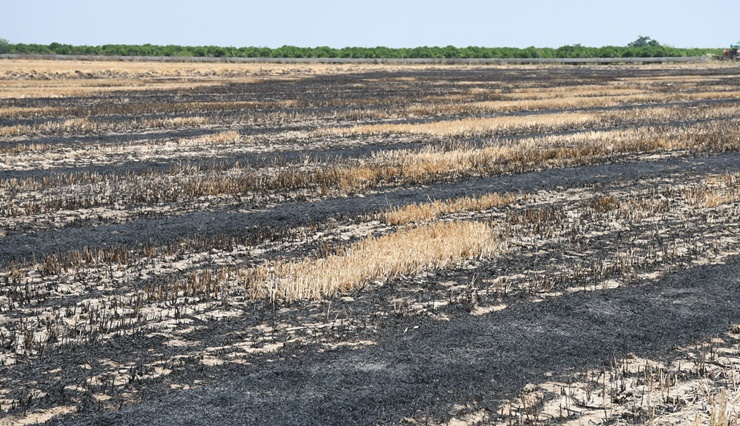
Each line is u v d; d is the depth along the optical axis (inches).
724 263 484.1
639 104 1598.2
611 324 377.4
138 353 336.8
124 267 464.1
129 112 1342.3
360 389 303.7
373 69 3297.2
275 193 689.6
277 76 2647.6
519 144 965.2
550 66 3772.1
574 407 289.7
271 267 463.8
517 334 362.9
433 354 339.0
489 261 483.8
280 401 292.4
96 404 289.6
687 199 672.4
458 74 2918.3
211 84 2160.4
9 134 1052.5
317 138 1049.5
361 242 506.3
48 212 606.9
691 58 4094.5
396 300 409.7
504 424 276.5
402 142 1013.2
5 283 429.4
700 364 329.4
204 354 337.7
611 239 542.9
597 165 845.8
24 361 325.7
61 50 4023.1
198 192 674.8
